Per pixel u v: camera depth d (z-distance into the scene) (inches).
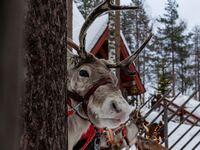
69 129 170.7
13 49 29.5
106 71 169.9
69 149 171.2
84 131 173.5
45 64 77.8
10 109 29.3
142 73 2283.5
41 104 76.3
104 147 200.4
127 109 154.1
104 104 155.2
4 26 28.9
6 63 29.0
